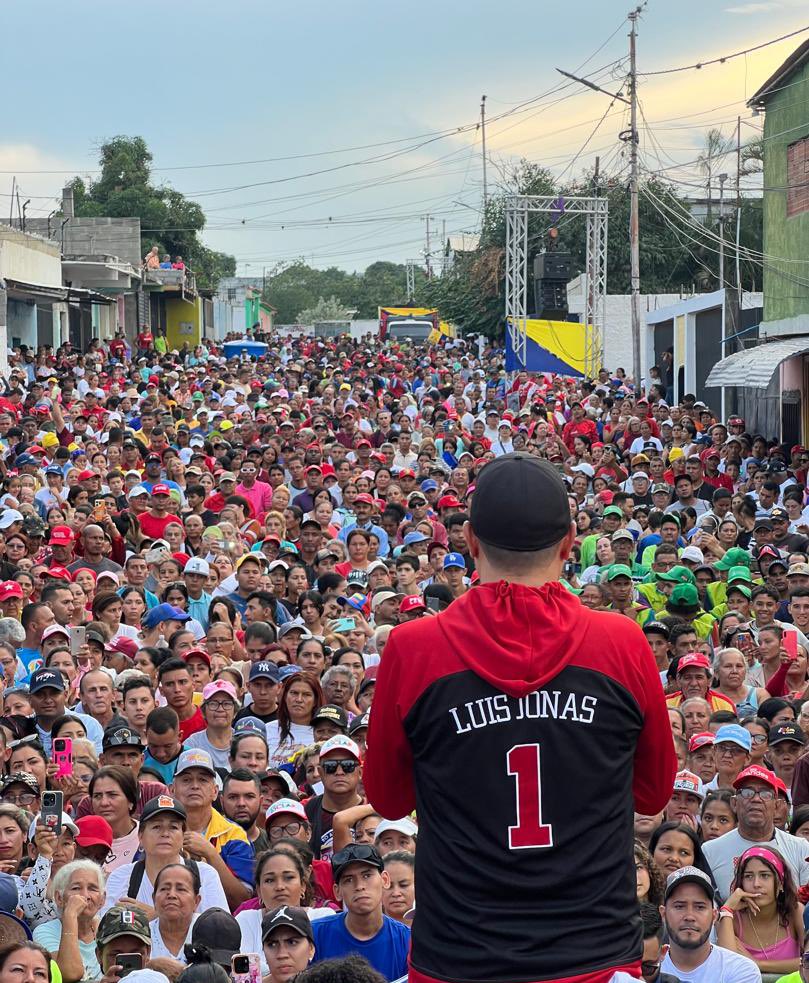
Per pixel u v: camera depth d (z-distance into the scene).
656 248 60.16
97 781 7.84
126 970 6.00
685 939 6.25
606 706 2.99
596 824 2.96
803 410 26.52
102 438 24.39
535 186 62.59
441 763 2.99
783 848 7.75
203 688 10.45
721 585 14.05
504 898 2.92
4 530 14.56
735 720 9.41
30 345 42.28
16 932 5.54
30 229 57.41
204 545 15.04
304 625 12.45
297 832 7.77
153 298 63.78
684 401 28.91
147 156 74.75
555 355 44.00
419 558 15.06
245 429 23.67
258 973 5.73
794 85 26.52
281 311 150.25
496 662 2.98
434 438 24.66
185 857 7.35
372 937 6.34
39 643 11.32
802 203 26.44
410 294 114.69
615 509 16.56
